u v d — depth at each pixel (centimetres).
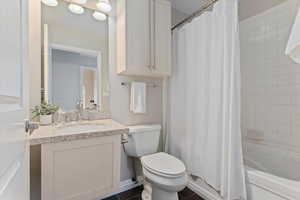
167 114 195
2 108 36
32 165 117
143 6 155
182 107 171
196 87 153
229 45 121
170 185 114
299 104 139
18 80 53
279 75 151
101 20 159
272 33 155
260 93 163
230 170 116
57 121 134
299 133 138
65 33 142
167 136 194
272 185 103
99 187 105
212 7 141
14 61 48
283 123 147
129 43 147
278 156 147
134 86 168
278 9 150
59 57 140
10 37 44
